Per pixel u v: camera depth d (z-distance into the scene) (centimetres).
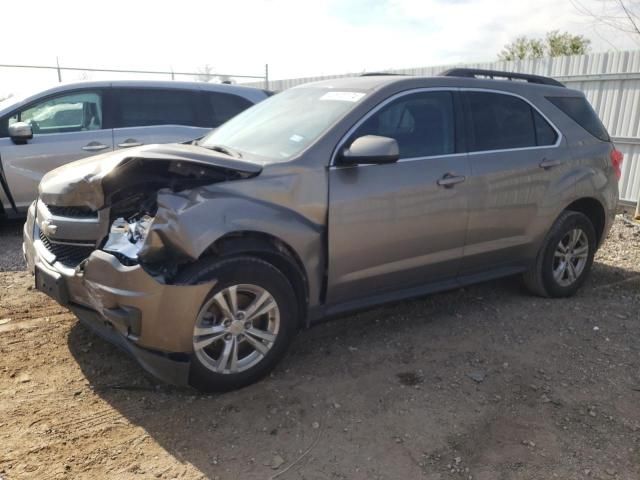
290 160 333
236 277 305
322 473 258
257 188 316
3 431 282
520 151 435
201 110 750
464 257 414
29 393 318
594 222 512
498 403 318
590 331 420
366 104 365
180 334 291
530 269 474
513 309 461
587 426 297
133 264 290
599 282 541
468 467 263
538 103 461
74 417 297
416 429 292
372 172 356
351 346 388
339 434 287
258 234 316
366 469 261
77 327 407
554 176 454
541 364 366
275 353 331
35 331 399
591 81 1009
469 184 399
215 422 295
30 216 394
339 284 354
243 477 254
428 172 380
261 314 321
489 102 429
